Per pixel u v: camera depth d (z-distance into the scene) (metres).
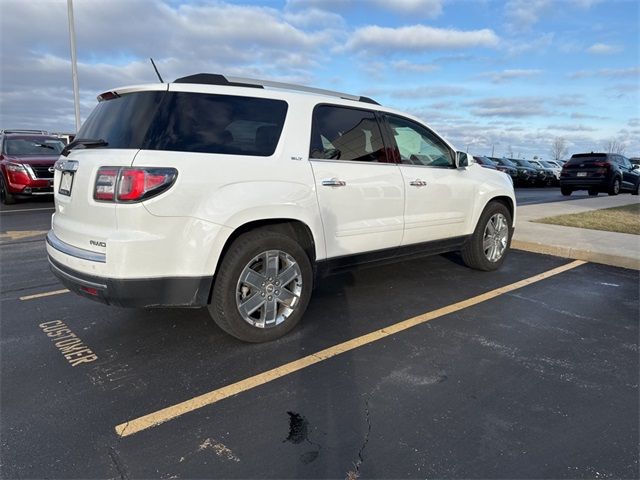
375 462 2.36
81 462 2.35
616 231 8.33
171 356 3.50
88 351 3.59
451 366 3.38
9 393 2.98
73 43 17.42
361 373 3.26
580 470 2.31
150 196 3.01
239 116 3.50
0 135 13.88
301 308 3.85
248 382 3.13
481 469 2.31
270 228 3.73
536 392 3.03
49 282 5.48
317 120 3.93
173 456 2.39
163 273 3.12
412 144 4.84
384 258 4.61
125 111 3.34
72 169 3.40
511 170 26.47
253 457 2.38
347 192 4.04
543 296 4.99
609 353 3.62
